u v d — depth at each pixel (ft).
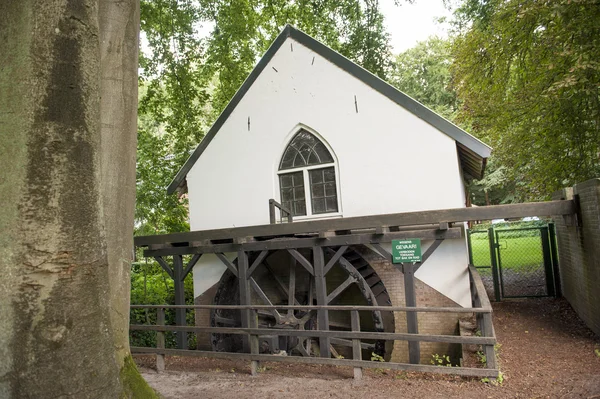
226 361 24.77
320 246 26.73
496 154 45.88
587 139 37.22
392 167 29.40
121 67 14.16
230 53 44.98
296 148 32.68
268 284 36.99
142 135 47.98
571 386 16.80
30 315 7.89
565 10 27.91
